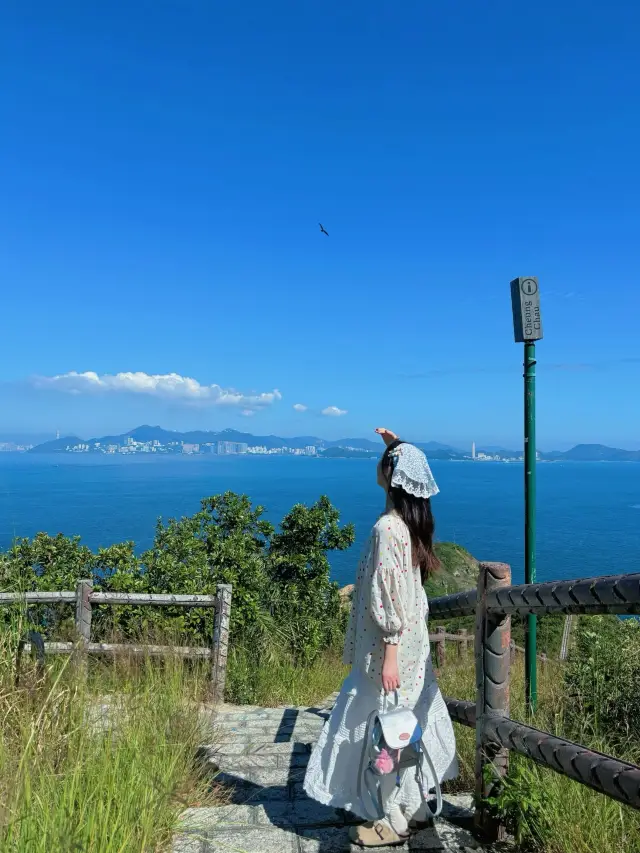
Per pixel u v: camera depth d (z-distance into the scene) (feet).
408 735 8.76
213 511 32.99
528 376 14.84
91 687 14.84
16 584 20.56
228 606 19.66
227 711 18.51
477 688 9.48
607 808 8.47
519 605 8.48
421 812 9.39
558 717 11.75
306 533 34.86
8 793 8.63
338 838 9.46
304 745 14.24
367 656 9.27
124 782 9.25
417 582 9.45
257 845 9.25
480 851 9.01
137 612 21.38
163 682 16.53
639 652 13.25
